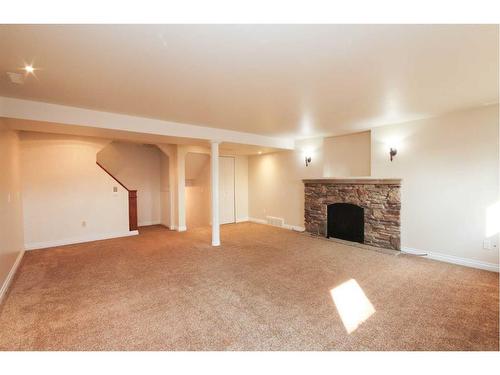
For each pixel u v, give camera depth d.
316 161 5.89
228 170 7.46
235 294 2.80
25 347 1.92
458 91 2.83
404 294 2.79
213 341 1.99
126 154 6.96
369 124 4.43
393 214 4.39
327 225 5.51
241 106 3.35
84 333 2.09
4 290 2.87
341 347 1.91
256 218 7.63
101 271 3.52
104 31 1.63
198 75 2.36
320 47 1.88
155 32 1.65
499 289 2.89
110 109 3.42
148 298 2.71
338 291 2.87
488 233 3.46
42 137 4.78
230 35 1.71
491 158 3.41
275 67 2.21
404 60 2.10
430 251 4.02
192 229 6.54
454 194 3.74
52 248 4.70
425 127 4.00
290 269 3.58
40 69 2.18
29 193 4.63
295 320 2.29
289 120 4.14
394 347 1.91
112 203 5.59
